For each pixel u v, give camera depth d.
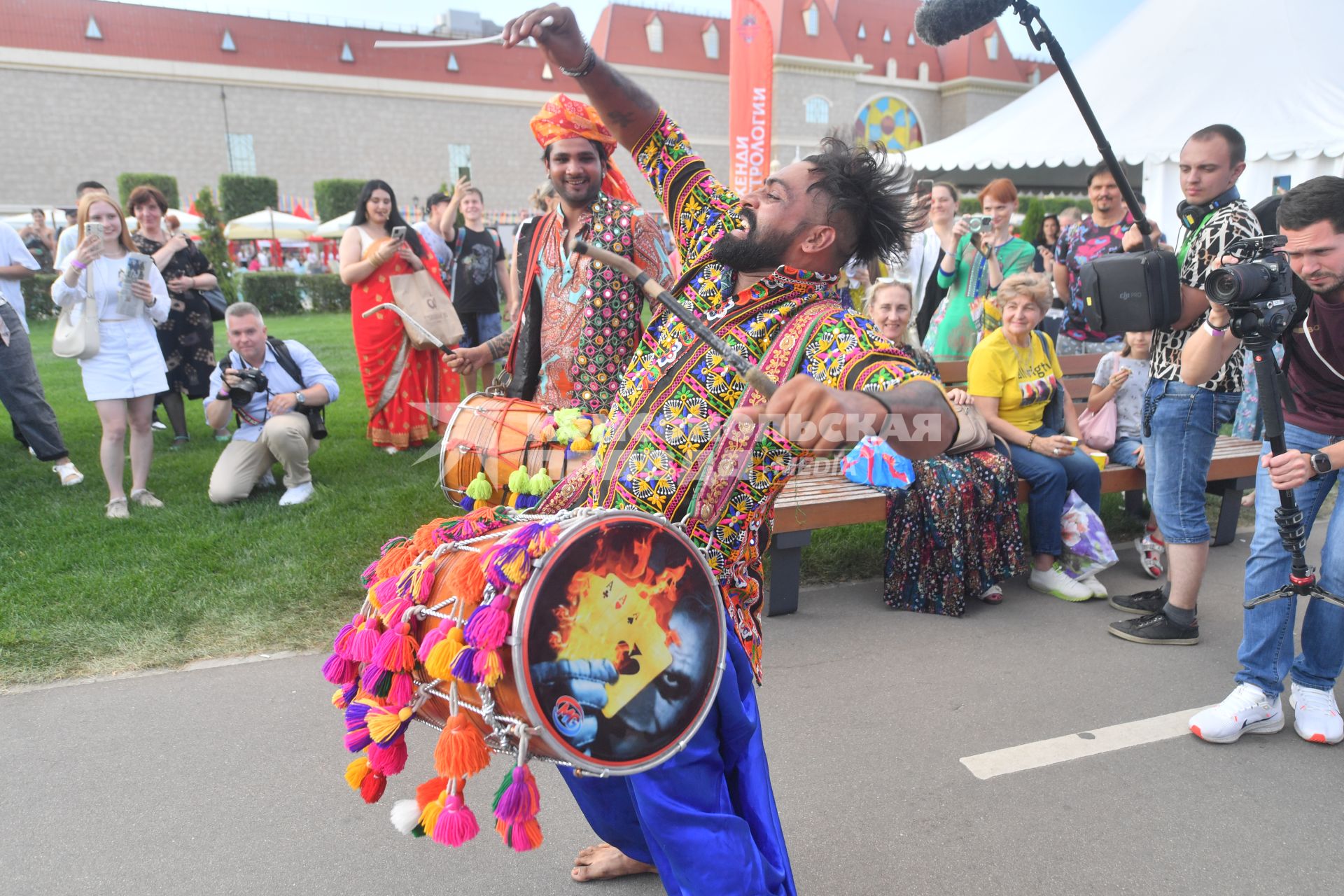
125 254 5.16
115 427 5.10
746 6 7.75
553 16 2.00
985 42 57.19
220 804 2.74
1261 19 9.44
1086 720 3.29
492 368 7.57
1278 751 3.10
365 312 6.49
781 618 4.19
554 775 2.95
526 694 1.52
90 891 2.37
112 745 3.04
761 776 1.93
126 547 4.64
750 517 1.85
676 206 2.20
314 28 48.62
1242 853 2.56
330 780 2.87
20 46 42.41
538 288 3.00
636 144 2.22
